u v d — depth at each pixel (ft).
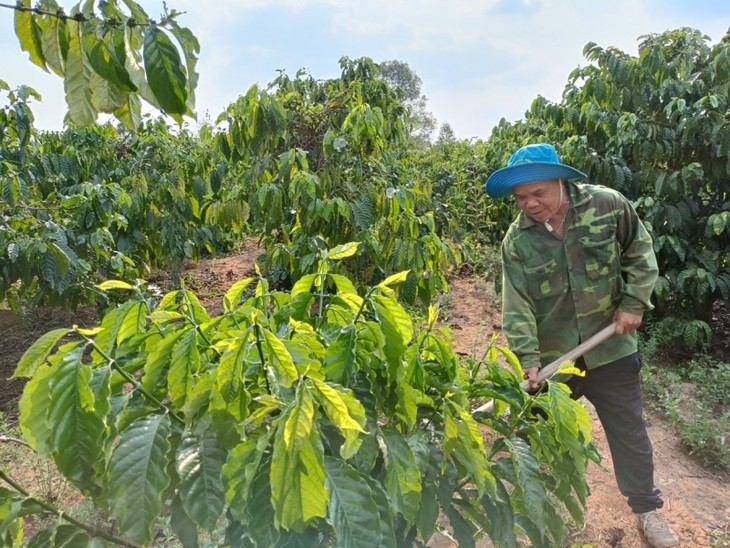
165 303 4.80
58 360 3.57
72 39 3.63
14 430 10.67
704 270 13.92
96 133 21.30
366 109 13.50
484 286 22.09
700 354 14.06
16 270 12.37
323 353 4.46
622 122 14.65
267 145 13.56
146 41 3.34
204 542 7.07
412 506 4.06
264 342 3.94
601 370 7.72
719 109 14.05
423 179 19.45
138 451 3.61
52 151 20.07
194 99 3.64
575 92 17.03
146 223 18.38
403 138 20.20
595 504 9.14
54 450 3.50
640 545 8.27
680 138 14.78
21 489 4.07
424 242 13.29
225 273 25.43
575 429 4.82
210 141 16.69
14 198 13.33
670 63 15.06
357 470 3.89
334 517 3.61
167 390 4.28
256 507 3.76
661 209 14.23
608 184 15.38
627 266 7.66
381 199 13.46
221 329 4.74
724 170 14.30
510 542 4.85
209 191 18.48
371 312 4.92
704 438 10.43
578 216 7.49
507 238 7.93
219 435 3.79
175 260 18.76
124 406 3.91
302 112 15.25
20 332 18.06
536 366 7.61
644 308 7.55
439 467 4.65
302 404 3.35
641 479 7.93
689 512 9.01
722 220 13.46
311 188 12.53
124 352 4.59
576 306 7.68
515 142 26.48
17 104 13.56
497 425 5.23
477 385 5.32
